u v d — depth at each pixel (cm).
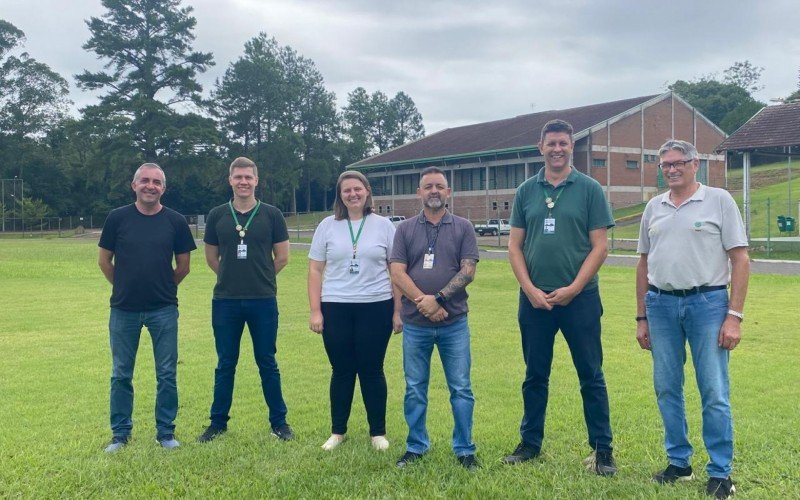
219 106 6944
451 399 512
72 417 637
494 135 6306
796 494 436
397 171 6725
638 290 507
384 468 496
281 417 583
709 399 449
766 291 1545
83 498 448
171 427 567
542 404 514
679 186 464
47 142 8206
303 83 8500
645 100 5709
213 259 602
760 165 7112
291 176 7775
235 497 446
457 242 519
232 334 584
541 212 502
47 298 1588
